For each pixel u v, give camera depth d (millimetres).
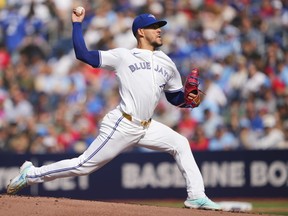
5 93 56344
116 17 61750
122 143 23844
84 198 46875
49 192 46812
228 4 63688
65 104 54969
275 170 47500
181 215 23000
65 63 58594
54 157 46438
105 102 55094
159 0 63094
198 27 61812
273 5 64250
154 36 24172
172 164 47031
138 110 23625
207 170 47344
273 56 59625
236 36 61250
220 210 24781
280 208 43219
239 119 54531
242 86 56938
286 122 54781
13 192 25516
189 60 58906
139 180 47062
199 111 54312
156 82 23891
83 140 52656
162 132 24516
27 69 58531
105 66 23734
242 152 47469
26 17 61938
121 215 22562
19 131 53594
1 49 60250
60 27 61469
